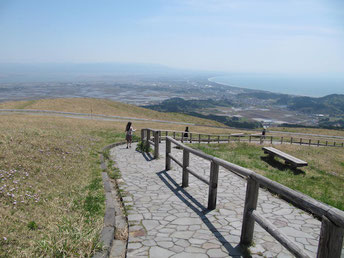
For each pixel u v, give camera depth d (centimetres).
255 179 333
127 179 705
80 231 345
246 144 1897
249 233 352
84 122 3419
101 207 488
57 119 3525
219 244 364
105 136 1709
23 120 2623
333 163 1675
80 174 704
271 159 1393
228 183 675
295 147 2184
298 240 384
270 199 556
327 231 213
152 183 669
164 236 387
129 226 421
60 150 873
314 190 813
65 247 310
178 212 480
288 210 499
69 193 553
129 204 519
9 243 332
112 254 341
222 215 468
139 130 2794
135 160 975
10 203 445
